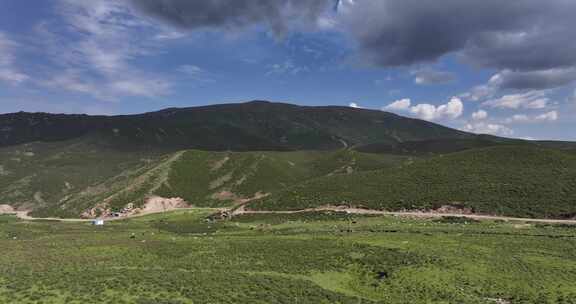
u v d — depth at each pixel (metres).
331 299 40.47
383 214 105.94
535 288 43.12
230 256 61.09
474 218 95.31
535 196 101.50
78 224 123.38
